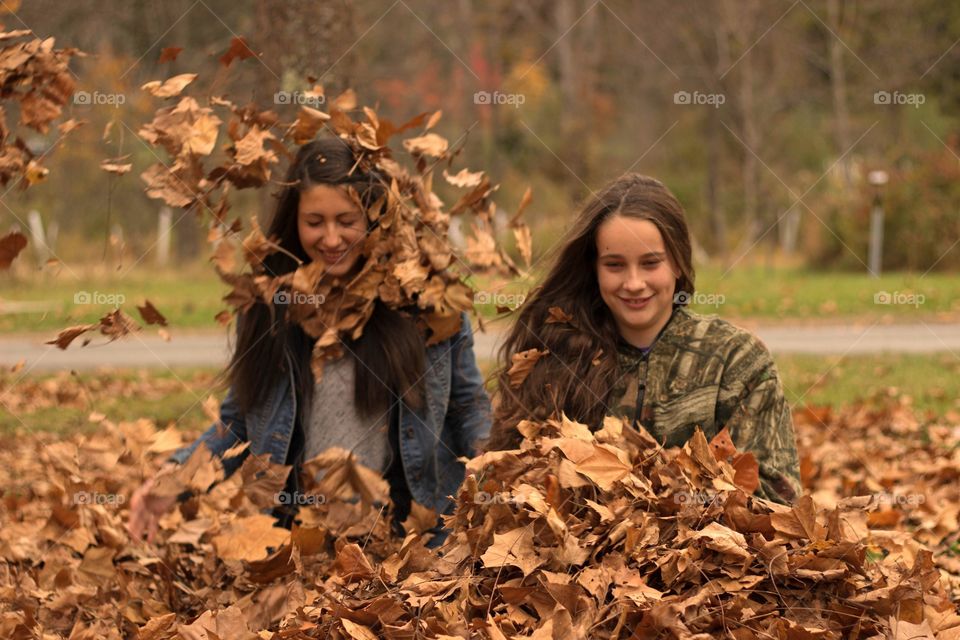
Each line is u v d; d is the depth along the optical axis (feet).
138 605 12.84
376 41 94.89
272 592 11.89
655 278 11.66
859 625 9.55
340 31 24.08
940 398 27.96
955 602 11.91
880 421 25.03
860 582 10.09
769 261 75.72
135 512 13.23
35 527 15.47
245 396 13.42
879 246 68.80
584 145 89.71
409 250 13.10
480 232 13.65
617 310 11.84
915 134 89.04
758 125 93.81
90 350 40.68
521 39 114.52
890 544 12.01
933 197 71.15
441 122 93.71
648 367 12.09
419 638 9.84
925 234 70.38
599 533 10.51
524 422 12.11
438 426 13.46
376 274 13.07
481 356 25.54
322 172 12.84
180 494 13.37
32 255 63.98
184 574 13.41
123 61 61.52
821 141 102.37
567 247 12.19
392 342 13.12
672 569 9.89
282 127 14.94
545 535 10.52
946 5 96.99
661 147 109.29
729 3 87.04
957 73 96.63
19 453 22.82
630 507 10.53
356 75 24.89
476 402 13.92
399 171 13.56
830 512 10.47
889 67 93.35
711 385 11.84
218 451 13.91
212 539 12.97
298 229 13.46
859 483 19.95
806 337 41.96
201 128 12.98
